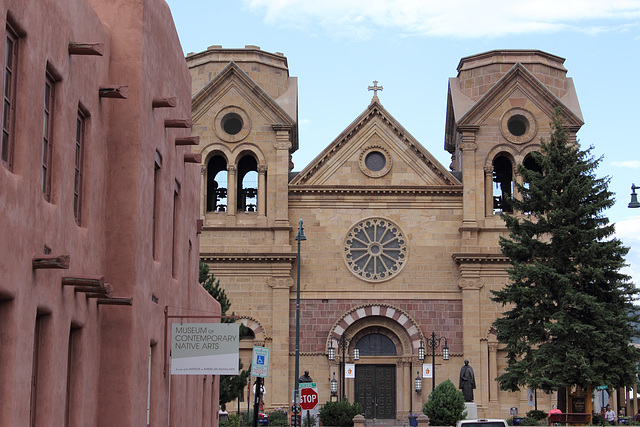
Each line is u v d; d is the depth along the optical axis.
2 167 13.71
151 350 22.61
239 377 48.41
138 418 19.97
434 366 53.47
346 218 57.69
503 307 56.16
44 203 15.66
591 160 50.41
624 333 47.16
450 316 56.69
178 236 26.78
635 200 43.34
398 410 56.12
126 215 19.72
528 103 58.66
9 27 14.36
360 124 58.38
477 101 58.38
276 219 56.78
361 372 56.94
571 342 47.28
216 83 58.03
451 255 57.31
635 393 71.94
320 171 58.00
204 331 23.17
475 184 57.59
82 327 18.08
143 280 20.42
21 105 14.66
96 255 19.03
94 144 18.81
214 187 58.97
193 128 57.88
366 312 56.62
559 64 61.34
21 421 14.57
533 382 46.31
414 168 58.19
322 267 57.09
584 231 48.22
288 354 55.62
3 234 13.73
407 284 57.03
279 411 52.94
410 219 57.69
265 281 56.38
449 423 47.00
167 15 23.81
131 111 19.98
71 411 17.84
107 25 20.16
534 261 50.19
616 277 48.38
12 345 14.21
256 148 57.72
